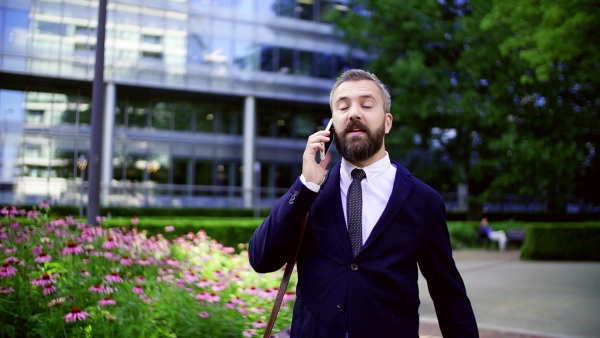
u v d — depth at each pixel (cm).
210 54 2545
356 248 167
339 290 162
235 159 2722
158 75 2422
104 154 2317
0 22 2166
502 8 1255
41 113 2289
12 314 354
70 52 2256
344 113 172
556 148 1873
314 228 172
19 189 2183
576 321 640
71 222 621
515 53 1855
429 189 177
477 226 2116
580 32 1058
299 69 2756
